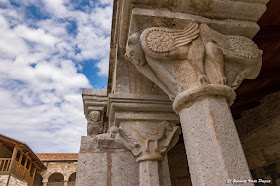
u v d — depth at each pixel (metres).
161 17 1.30
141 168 1.84
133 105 1.97
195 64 1.24
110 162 2.52
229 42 1.35
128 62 2.11
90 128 2.96
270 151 2.57
